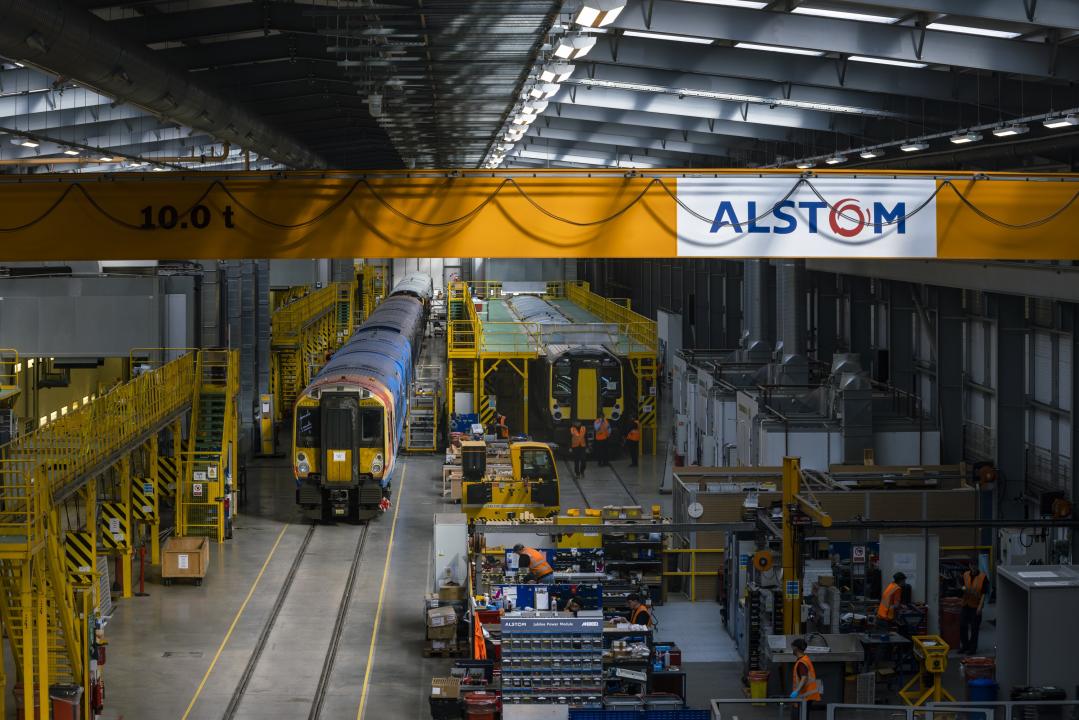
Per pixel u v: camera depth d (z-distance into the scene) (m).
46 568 24.11
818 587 27.12
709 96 33.53
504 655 22.95
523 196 23.42
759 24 25.61
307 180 23.38
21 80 31.12
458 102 32.59
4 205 23.25
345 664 27.48
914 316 43.97
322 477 39.78
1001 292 33.69
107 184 23.30
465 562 29.78
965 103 31.59
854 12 24.97
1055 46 25.45
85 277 36.09
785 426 34.69
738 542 28.67
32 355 35.88
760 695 24.97
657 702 22.36
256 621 30.47
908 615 27.12
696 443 45.38
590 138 49.25
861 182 23.61
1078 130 29.22
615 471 49.25
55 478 24.52
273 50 30.02
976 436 39.41
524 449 39.16
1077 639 23.38
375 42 24.94
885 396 36.44
